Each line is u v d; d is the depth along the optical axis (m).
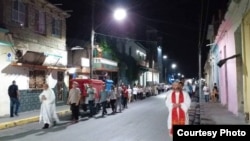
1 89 21.31
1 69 21.36
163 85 74.06
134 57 62.72
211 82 45.69
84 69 36.00
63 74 31.02
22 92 23.88
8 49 22.03
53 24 29.30
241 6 16.44
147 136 13.93
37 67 25.41
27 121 19.34
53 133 15.02
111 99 24.66
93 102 22.62
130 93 38.91
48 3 27.06
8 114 21.91
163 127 16.77
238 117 18.84
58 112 23.83
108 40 47.00
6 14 21.81
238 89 19.06
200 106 28.45
